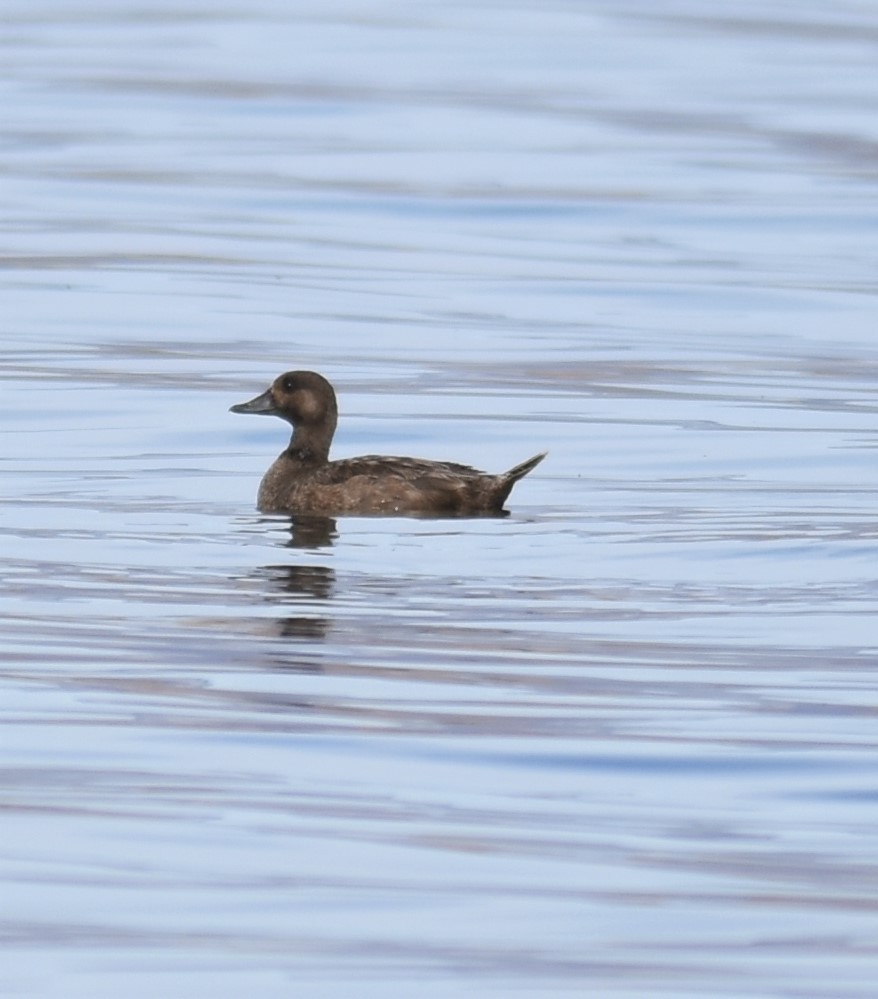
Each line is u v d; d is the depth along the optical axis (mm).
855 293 32906
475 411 25000
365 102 50094
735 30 62750
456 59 56750
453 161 43406
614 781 12461
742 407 25219
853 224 38312
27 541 18250
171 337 29141
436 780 12453
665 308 31703
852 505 19969
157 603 16141
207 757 12781
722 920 10633
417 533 18734
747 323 30734
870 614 15969
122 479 21203
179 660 14664
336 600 16266
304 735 13172
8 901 10797
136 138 45312
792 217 38750
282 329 29797
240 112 48500
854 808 12070
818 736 13203
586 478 21391
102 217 37844
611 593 16562
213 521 19266
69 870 11148
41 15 63094
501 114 48812
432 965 10172
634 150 44812
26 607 15969
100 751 12844
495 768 12648
